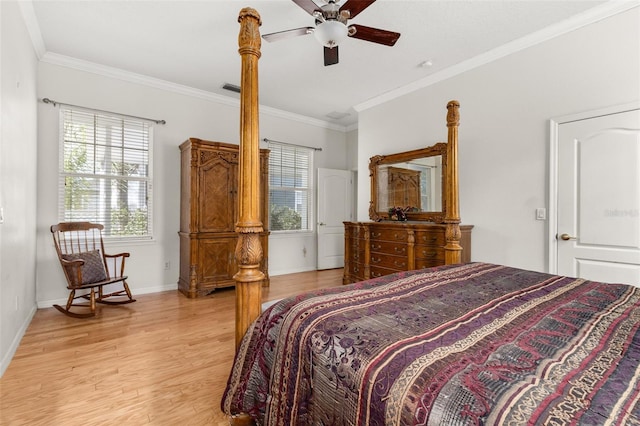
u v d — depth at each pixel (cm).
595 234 259
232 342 256
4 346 212
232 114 469
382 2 249
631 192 242
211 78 397
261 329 129
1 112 204
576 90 269
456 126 245
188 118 431
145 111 398
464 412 64
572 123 271
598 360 81
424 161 390
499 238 320
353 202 611
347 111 521
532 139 296
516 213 307
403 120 421
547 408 61
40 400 176
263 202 452
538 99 292
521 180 304
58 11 262
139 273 396
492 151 326
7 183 216
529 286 155
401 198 418
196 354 235
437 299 133
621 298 135
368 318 110
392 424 71
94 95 363
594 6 252
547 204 286
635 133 240
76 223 332
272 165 521
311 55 333
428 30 287
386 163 439
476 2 248
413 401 70
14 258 236
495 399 65
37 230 329
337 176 589
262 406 117
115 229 382
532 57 296
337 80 397
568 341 92
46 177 335
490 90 328
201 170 393
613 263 250
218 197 406
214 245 403
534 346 89
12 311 231
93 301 311
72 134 354
